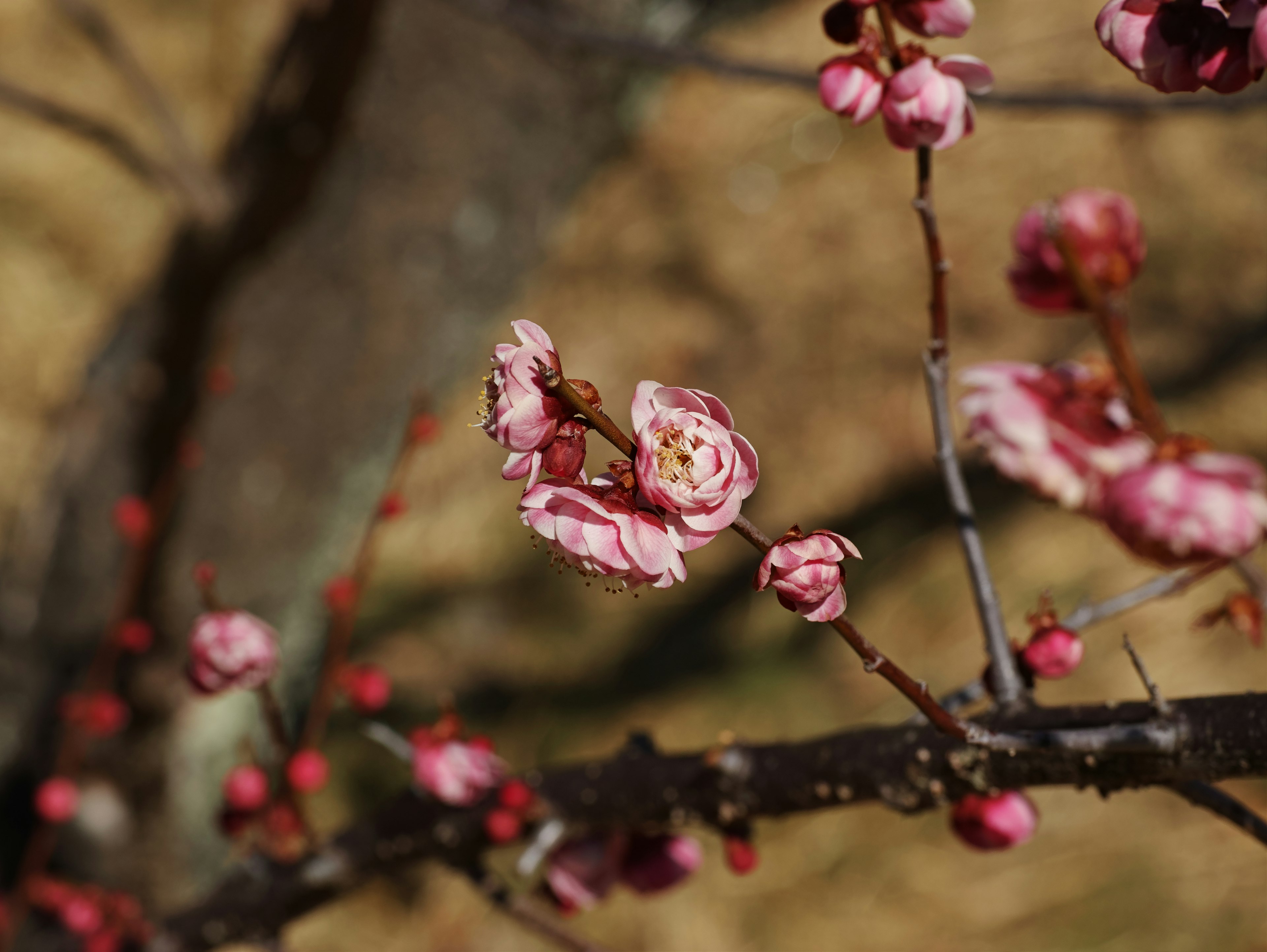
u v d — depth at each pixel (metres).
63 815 0.95
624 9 1.20
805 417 2.36
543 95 1.19
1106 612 0.61
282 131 1.12
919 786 0.55
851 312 2.45
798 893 1.67
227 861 1.40
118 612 0.95
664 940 1.65
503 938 1.70
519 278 1.30
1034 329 2.32
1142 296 2.28
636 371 2.46
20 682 1.33
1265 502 0.47
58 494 1.31
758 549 0.49
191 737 1.32
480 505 2.38
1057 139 2.56
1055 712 0.54
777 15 2.88
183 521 1.26
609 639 2.10
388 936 1.73
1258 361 2.07
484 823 0.64
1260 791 1.61
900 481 2.20
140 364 1.26
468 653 2.12
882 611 1.94
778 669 1.90
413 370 1.27
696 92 2.82
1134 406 0.50
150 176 1.15
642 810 0.61
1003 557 1.93
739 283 2.54
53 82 2.64
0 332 2.28
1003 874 1.63
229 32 2.66
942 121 0.53
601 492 0.48
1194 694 1.67
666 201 2.69
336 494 1.32
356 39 1.04
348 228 1.19
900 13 0.54
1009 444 0.50
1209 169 2.40
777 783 0.58
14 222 2.44
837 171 2.65
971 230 2.49
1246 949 1.46
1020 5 2.74
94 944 0.78
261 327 1.22
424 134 1.17
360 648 2.17
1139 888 1.56
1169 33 0.50
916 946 1.59
